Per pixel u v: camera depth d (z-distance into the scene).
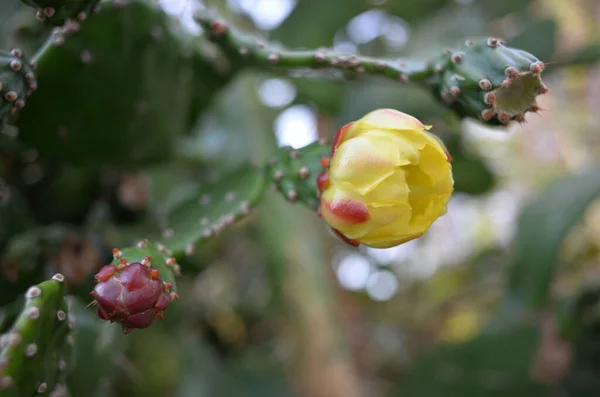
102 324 0.32
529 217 0.45
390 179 0.25
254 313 0.68
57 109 0.32
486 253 0.84
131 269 0.25
